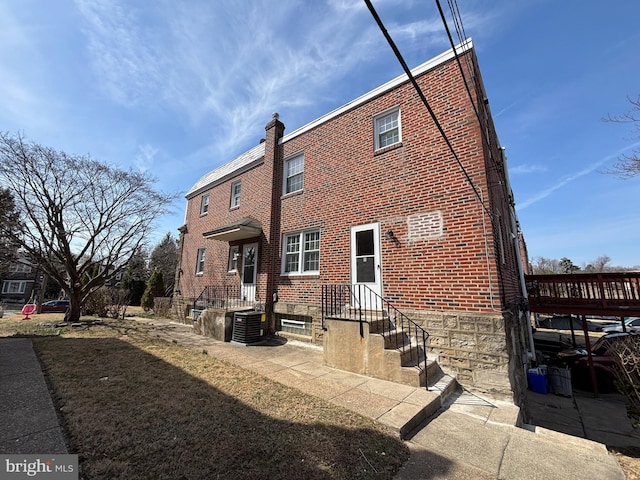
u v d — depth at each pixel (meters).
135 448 2.70
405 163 7.32
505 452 3.32
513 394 5.02
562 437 3.79
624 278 8.55
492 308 5.50
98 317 14.46
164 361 5.84
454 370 5.70
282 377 5.27
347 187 8.51
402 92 7.74
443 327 6.02
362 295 7.61
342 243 8.33
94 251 13.43
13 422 3.02
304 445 3.01
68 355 5.97
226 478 2.39
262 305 9.64
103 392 4.01
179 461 2.55
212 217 14.32
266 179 11.05
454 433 3.74
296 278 9.27
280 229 10.34
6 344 6.89
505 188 10.18
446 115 6.79
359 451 3.03
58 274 12.36
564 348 13.17
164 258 33.00
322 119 9.67
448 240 6.30
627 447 5.38
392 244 7.23
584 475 2.94
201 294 12.60
